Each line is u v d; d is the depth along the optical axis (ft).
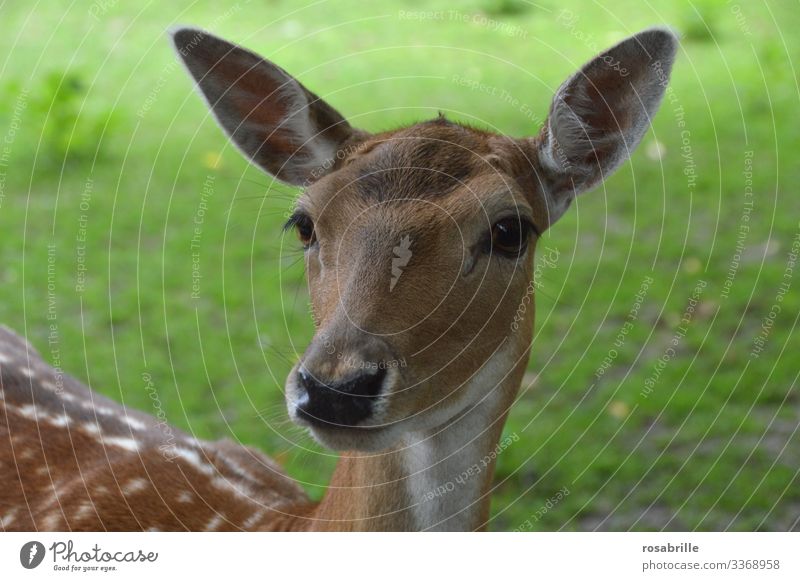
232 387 27.73
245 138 16.46
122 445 18.54
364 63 49.88
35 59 50.96
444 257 13.34
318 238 13.94
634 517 23.22
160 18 56.34
